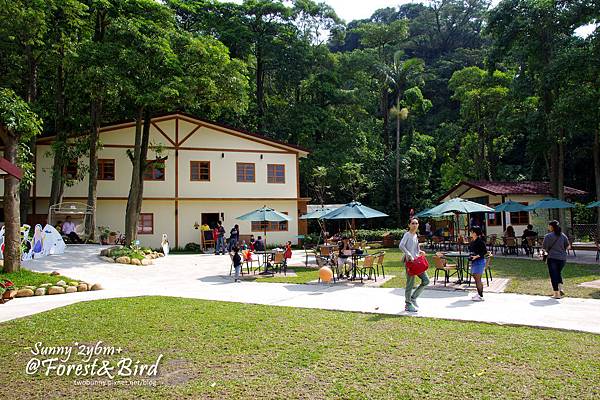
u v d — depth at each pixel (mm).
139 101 18656
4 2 16047
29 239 15875
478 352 5801
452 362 5438
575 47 22656
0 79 21672
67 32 20641
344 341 6410
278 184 28188
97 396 4676
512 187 27719
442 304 9078
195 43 20625
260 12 39312
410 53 62094
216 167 26938
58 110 22484
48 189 23953
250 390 4719
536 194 26938
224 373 5242
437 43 62000
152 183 25672
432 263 17312
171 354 5977
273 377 5074
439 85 52438
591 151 31594
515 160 41938
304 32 43969
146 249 20641
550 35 23703
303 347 6160
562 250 9648
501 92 33531
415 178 40750
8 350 6258
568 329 6828
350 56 44625
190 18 37719
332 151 38594
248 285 12547
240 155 27469
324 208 31344
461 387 4684
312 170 36438
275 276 14414
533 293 10086
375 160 41500
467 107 35906
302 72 41938
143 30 19422
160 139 25938
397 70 42281
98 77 17938
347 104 42812
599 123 21609
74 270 14312
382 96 46312
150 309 8812
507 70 36844
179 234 25938
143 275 14727
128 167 25359
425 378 4945
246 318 7953
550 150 25906
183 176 26266
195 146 26641
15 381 5137
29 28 17656
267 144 28141
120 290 11812
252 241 22359
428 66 56750
